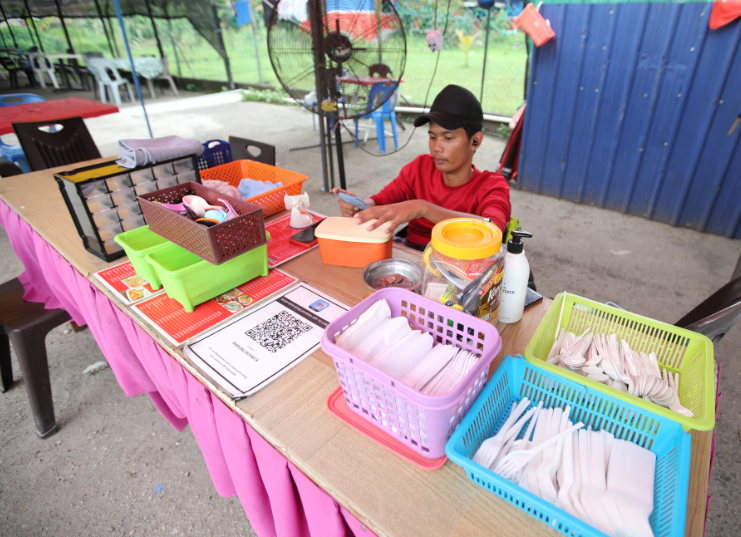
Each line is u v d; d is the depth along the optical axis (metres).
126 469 1.58
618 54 3.08
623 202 3.49
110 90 8.22
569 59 3.29
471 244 0.80
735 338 2.09
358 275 1.21
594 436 0.67
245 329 1.00
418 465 0.67
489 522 0.59
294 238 1.41
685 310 2.36
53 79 8.72
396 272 1.17
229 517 1.42
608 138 3.36
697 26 2.73
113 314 1.26
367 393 0.69
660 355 0.86
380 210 1.23
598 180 3.55
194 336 0.98
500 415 0.75
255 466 0.91
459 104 1.37
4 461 1.61
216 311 1.07
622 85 3.14
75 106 3.46
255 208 1.11
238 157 2.25
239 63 10.02
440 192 1.65
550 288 2.57
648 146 3.20
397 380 0.61
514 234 0.92
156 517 1.42
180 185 1.26
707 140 2.95
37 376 1.62
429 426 0.62
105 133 5.97
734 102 2.78
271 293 1.13
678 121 3.01
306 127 6.12
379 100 2.52
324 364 0.89
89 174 1.30
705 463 0.67
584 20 3.11
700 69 2.82
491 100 6.06
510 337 0.94
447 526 0.59
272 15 2.28
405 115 6.23
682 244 3.04
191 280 1.03
